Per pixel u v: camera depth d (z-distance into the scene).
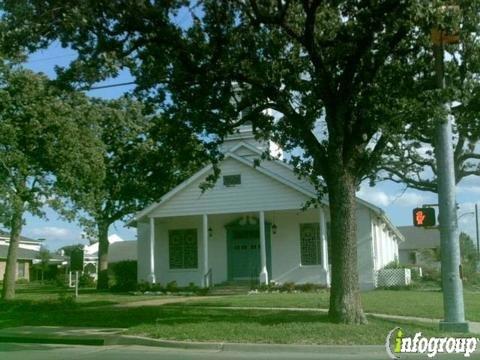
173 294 30.80
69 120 25.22
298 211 32.16
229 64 15.55
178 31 14.92
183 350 13.58
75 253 26.25
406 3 13.01
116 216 38.19
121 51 14.78
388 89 14.80
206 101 15.79
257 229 33.25
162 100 16.02
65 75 14.43
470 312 19.03
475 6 13.68
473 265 39.25
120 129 34.31
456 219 15.01
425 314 18.56
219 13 15.20
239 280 32.94
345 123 15.51
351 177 15.51
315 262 32.41
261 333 14.20
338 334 13.78
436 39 13.88
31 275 60.50
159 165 22.69
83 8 13.62
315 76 15.36
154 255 34.41
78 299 26.72
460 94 15.31
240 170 31.77
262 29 15.78
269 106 16.25
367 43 14.46
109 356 12.81
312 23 14.43
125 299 26.67
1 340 15.61
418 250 60.88
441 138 15.06
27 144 25.17
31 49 14.19
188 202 32.31
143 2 14.16
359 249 31.20
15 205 24.84
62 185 25.78
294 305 21.55
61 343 15.10
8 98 24.30
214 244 33.81
